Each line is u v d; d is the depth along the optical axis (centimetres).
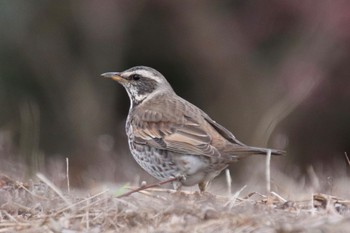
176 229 821
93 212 903
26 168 1371
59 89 2177
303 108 2081
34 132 1722
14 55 2173
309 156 2084
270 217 839
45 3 2198
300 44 2162
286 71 2116
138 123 1138
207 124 1108
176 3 2292
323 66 2102
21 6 2186
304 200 968
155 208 874
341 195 1173
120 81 1213
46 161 1777
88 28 2219
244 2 2275
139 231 833
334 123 2098
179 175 1091
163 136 1106
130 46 2281
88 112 2155
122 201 906
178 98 1188
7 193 982
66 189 1152
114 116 2209
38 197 970
